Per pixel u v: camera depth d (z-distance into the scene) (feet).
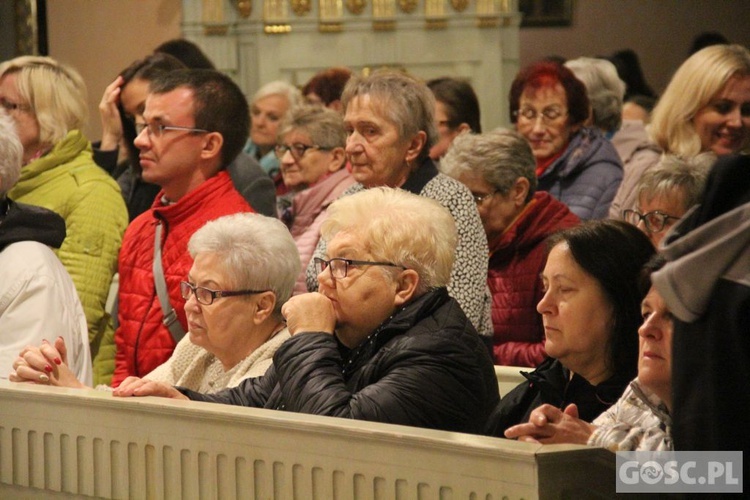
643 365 13.58
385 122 22.03
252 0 65.98
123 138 30.22
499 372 21.27
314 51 66.69
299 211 30.07
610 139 34.88
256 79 66.39
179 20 64.75
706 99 24.47
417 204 17.34
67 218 25.57
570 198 29.55
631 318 15.78
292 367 16.40
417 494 13.05
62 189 25.79
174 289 22.98
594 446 12.48
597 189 29.37
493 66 67.87
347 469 13.66
